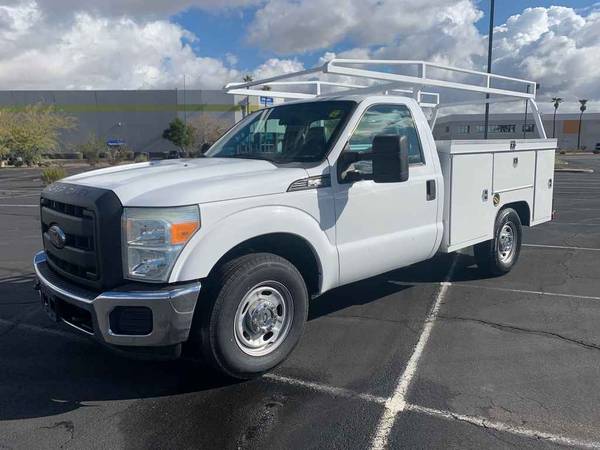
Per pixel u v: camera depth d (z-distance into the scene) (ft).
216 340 12.16
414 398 12.28
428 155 17.40
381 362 14.25
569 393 12.42
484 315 17.92
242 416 11.59
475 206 19.53
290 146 15.78
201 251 11.73
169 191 11.81
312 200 13.91
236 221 12.30
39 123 168.04
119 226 11.59
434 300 19.58
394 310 18.51
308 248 14.19
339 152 14.69
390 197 15.97
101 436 10.89
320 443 10.52
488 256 21.56
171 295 11.27
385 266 16.33
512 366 13.92
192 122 237.66
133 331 11.45
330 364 14.16
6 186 85.51
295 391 12.70
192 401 12.31
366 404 12.03
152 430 11.08
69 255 12.55
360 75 15.66
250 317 12.77
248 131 17.67
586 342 15.52
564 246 29.89
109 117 248.11
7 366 14.34
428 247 17.65
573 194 62.80
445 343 15.52
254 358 12.84
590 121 307.78
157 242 11.46
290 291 13.37
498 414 11.52
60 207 13.08
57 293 12.43
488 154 19.88
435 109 26.91
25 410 11.99
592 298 19.76
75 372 13.94
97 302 11.34
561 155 222.07
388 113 16.42
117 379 13.53
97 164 174.29
